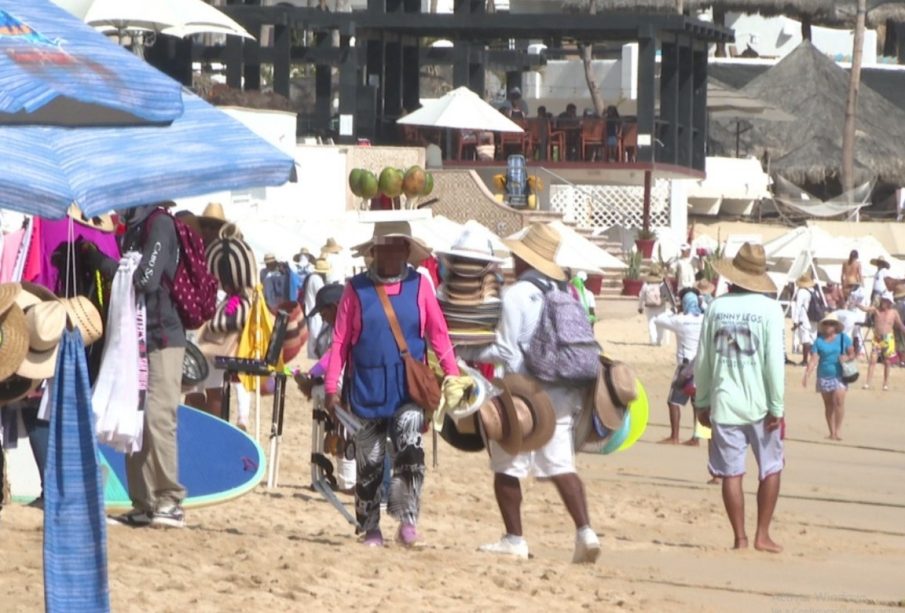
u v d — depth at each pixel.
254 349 50.88
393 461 38.78
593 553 39.72
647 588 37.62
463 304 54.47
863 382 122.31
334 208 139.00
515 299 38.78
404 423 38.44
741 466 45.56
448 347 39.03
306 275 109.69
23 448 41.59
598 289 149.75
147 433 37.72
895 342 121.12
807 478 69.38
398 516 39.03
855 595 39.16
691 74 174.12
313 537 39.97
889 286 147.38
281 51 152.62
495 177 157.75
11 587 30.00
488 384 38.62
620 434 39.91
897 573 43.47
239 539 37.41
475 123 150.88
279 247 118.38
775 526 52.59
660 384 108.75
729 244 165.75
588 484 60.94
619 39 165.25
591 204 168.62
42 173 31.91
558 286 39.47
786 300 160.50
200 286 38.03
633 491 59.84
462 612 32.03
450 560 37.78
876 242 173.88
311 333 77.69
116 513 38.88
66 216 34.06
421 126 156.75
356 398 38.59
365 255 44.59
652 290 132.50
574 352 38.59
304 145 138.00
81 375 26.23
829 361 85.88
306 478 52.88
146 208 37.97
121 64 33.25
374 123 161.00
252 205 130.12
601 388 38.88
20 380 35.03
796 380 119.81
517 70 191.62
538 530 48.34
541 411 38.72
